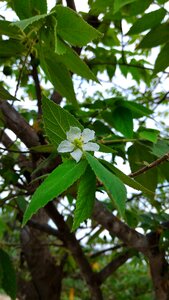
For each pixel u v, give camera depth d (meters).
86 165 0.12
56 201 0.32
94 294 0.32
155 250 0.25
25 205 0.25
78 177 0.11
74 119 0.13
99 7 0.21
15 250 0.42
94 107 0.25
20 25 0.13
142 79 0.37
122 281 0.58
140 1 0.21
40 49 0.16
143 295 0.54
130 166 0.24
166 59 0.22
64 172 0.11
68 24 0.14
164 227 0.26
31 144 0.23
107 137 0.22
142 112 0.23
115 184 0.11
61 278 0.37
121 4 0.17
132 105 0.23
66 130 0.13
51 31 0.14
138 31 0.22
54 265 0.37
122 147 0.24
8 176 0.25
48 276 0.37
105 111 0.25
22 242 0.37
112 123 0.25
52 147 0.17
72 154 0.12
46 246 0.38
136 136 0.25
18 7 0.15
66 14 0.14
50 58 0.17
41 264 0.37
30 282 0.37
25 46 0.17
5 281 0.24
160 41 0.22
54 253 0.46
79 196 0.12
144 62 0.34
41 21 0.14
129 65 0.31
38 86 0.27
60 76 0.18
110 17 0.25
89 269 0.32
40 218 0.36
